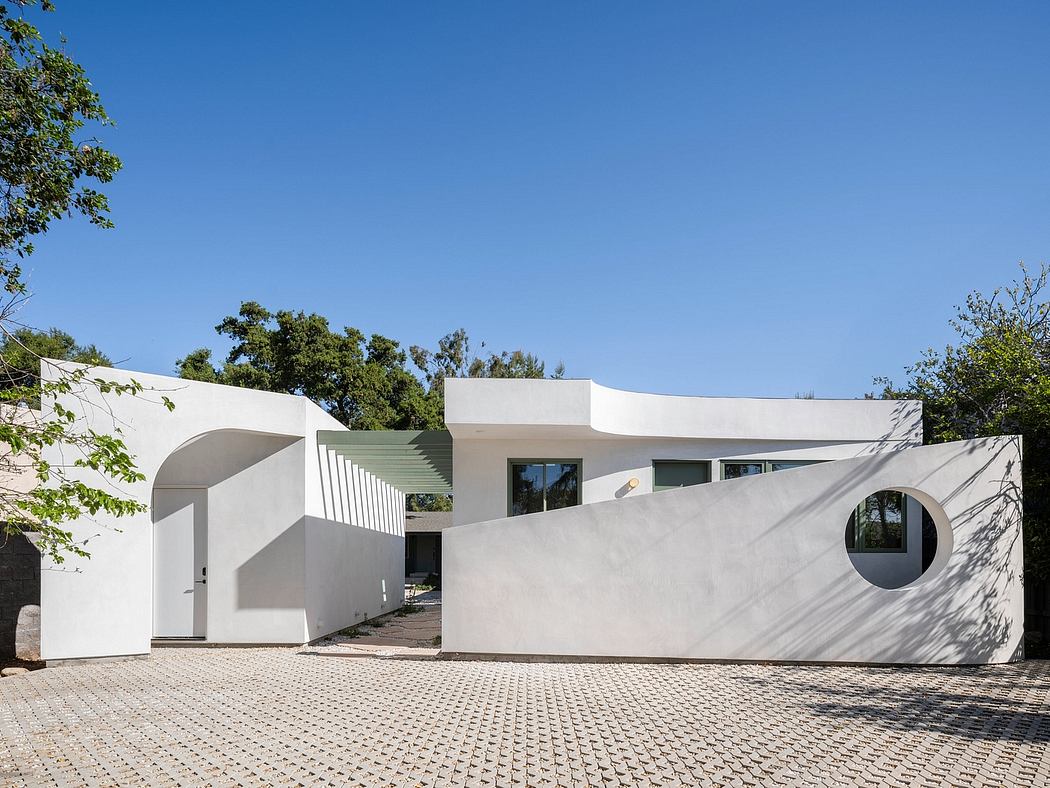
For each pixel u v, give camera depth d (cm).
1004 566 962
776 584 966
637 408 1341
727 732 642
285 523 1238
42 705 789
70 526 1034
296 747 612
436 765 560
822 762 563
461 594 1004
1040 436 1268
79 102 995
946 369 1681
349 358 2917
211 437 1249
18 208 977
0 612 1142
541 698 774
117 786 527
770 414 1405
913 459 961
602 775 536
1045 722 673
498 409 1217
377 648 1202
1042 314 1703
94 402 1051
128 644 1070
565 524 992
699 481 1397
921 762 563
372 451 1412
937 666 940
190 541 1246
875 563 1357
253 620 1218
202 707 764
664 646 970
